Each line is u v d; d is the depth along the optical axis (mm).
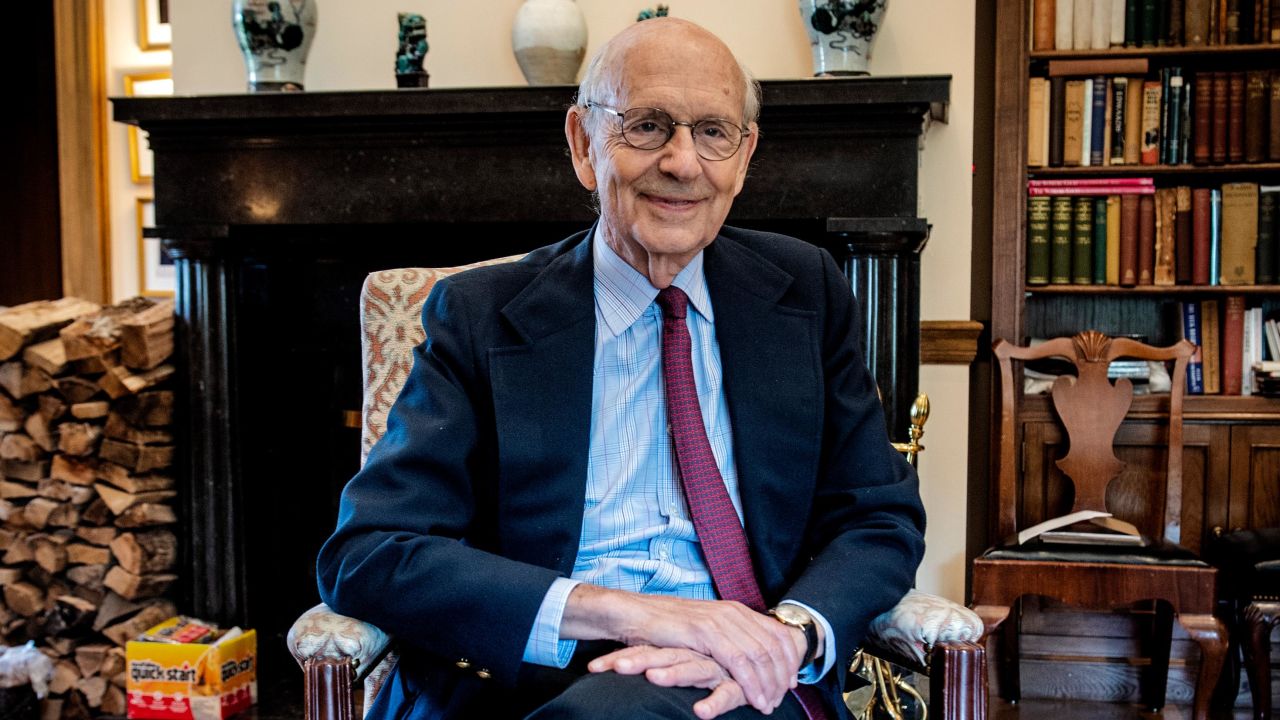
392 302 1507
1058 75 2555
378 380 1492
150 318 2451
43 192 3428
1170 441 2447
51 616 2516
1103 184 2574
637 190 1196
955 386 2480
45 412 2471
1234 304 2572
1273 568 2250
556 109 2227
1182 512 2562
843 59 2271
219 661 2359
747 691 1045
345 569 1120
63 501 2516
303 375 2654
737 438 1264
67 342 2426
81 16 3342
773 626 1077
